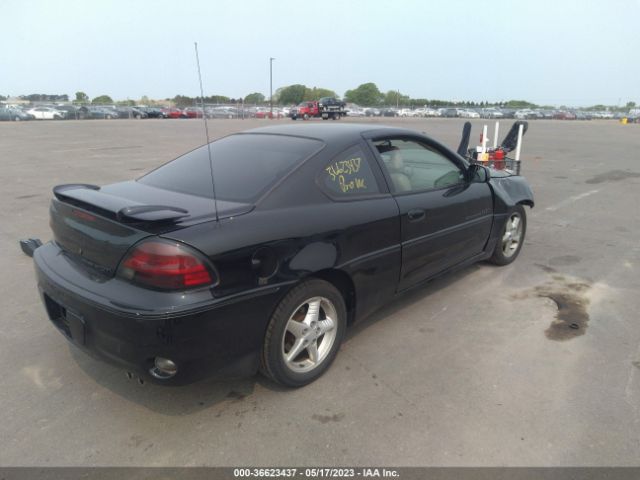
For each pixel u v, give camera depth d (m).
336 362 3.24
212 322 2.39
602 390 2.93
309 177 2.98
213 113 52.38
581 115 66.81
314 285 2.85
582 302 4.18
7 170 11.51
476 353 3.36
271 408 2.76
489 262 5.08
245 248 2.50
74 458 2.39
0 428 2.59
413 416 2.70
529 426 2.61
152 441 2.50
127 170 11.58
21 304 4.10
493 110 65.88
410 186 3.63
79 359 3.25
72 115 46.09
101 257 2.55
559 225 6.83
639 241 6.04
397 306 4.09
